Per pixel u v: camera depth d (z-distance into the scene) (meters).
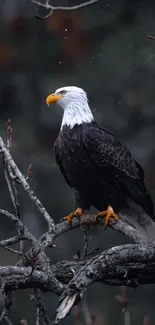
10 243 7.90
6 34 17.47
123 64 17.30
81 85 17.27
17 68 17.67
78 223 9.21
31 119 17.50
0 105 17.81
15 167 7.91
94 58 17.38
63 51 17.38
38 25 17.38
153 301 15.97
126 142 17.19
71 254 15.90
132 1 17.66
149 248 7.80
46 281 7.57
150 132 17.27
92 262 7.55
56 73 17.56
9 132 8.09
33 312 15.21
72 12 17.23
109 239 15.91
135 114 17.30
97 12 17.52
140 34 17.42
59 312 6.99
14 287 7.56
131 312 15.80
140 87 17.33
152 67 17.30
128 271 7.96
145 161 16.95
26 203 16.39
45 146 16.98
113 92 17.27
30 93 17.75
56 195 16.33
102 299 15.69
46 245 7.83
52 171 16.48
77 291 7.11
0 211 7.86
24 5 17.53
